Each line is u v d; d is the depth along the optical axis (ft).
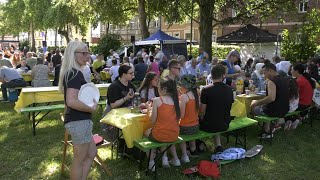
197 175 14.65
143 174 14.69
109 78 39.63
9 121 23.88
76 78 10.23
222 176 14.85
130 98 16.71
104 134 19.26
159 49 56.49
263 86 25.52
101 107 27.17
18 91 30.96
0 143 18.93
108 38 83.51
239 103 19.17
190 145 17.13
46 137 20.15
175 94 14.16
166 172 14.92
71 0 80.59
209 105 15.81
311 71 28.45
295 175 15.34
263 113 20.18
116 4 78.43
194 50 85.66
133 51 61.36
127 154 16.15
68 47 10.39
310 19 61.57
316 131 22.79
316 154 18.16
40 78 29.58
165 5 60.44
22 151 17.60
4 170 15.05
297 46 59.93
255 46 64.03
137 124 14.58
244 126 17.38
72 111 10.44
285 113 19.90
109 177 14.33
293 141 20.17
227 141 19.60
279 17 63.36
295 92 21.08
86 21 90.07
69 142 14.28
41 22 123.54
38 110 20.18
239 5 54.08
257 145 18.58
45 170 15.10
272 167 16.16
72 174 10.95
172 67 18.38
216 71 16.02
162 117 13.88
